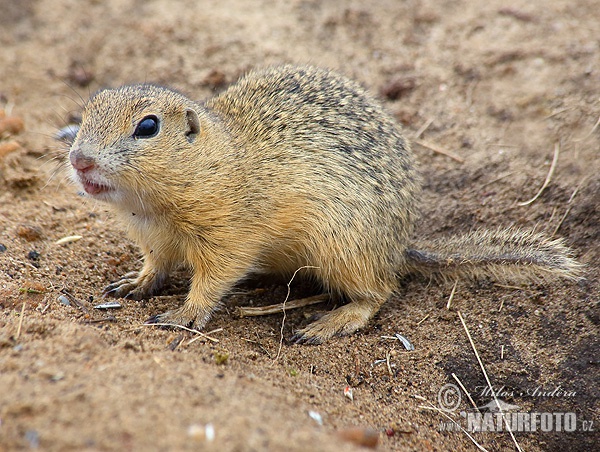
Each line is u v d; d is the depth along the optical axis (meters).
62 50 13.56
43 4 14.39
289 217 8.27
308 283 9.33
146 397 5.46
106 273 8.88
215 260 8.05
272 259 8.71
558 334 8.14
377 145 8.82
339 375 7.73
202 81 12.74
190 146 7.63
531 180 10.20
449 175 10.79
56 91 12.82
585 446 7.41
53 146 11.15
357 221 8.43
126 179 7.33
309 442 5.23
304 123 8.59
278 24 13.73
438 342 8.18
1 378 5.69
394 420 7.17
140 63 13.22
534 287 8.73
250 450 4.93
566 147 10.55
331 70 10.00
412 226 9.37
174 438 4.95
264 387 6.53
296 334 8.23
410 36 13.32
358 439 5.73
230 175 7.88
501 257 8.66
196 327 7.92
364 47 13.26
